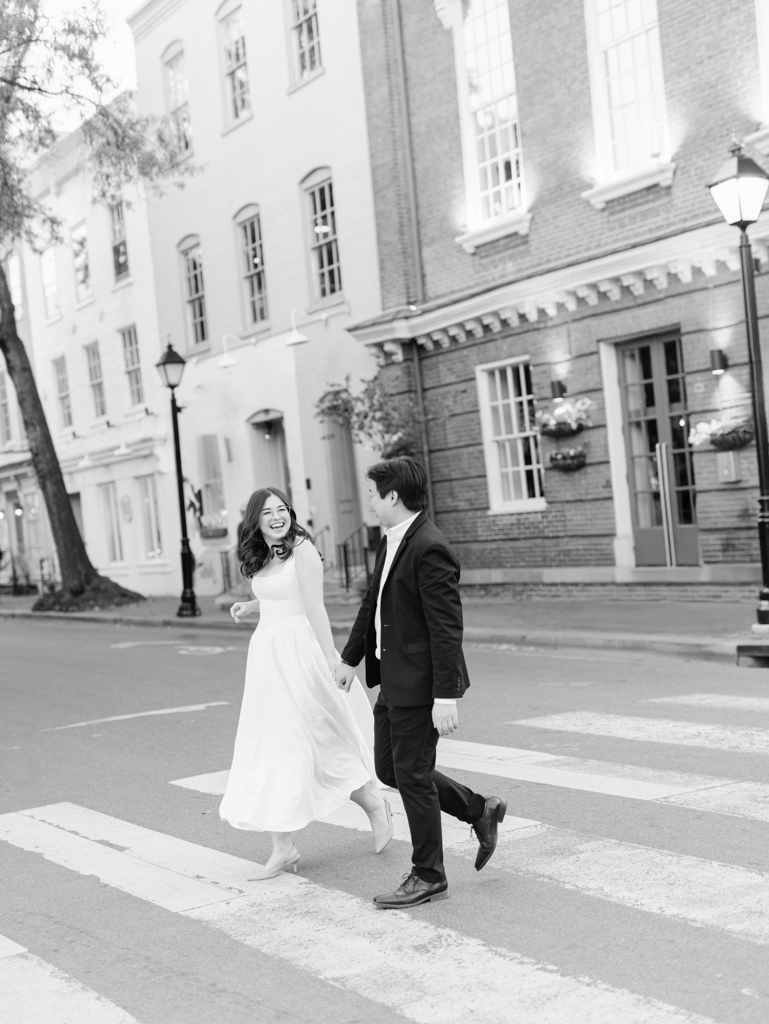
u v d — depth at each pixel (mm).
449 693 4898
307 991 4184
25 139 22125
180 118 26266
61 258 32406
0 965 4711
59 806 7555
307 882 5523
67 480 33219
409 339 19500
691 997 3830
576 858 5461
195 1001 4188
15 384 26766
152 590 29047
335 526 22234
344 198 21297
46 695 12953
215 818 6906
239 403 24922
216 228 25297
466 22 18422
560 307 16781
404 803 5086
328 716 5711
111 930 5039
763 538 11719
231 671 13773
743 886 4859
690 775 6824
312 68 22078
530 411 17812
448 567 4977
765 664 10992
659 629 12852
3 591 37281
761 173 11594
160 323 27812
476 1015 3844
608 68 16109
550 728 8625
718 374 14523
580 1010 3807
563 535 17219
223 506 25828
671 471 15719
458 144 18703
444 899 5062
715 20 14422
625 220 15930
